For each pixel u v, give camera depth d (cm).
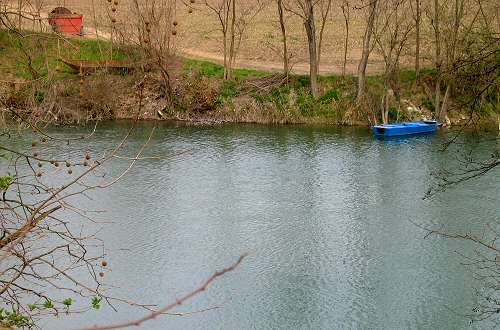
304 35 6353
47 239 2572
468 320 2088
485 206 2986
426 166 3647
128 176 3403
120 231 2730
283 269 2439
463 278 2347
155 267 2438
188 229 2775
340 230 2780
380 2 5534
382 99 4734
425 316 2127
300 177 3484
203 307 2191
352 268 2450
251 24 6575
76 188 3145
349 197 3172
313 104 4897
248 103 4894
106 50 4397
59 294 2191
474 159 3612
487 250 2538
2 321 831
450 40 3788
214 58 5612
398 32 5256
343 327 2073
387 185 3331
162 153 3878
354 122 4788
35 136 3669
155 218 2880
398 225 2819
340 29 6506
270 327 2072
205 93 4869
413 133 4450
